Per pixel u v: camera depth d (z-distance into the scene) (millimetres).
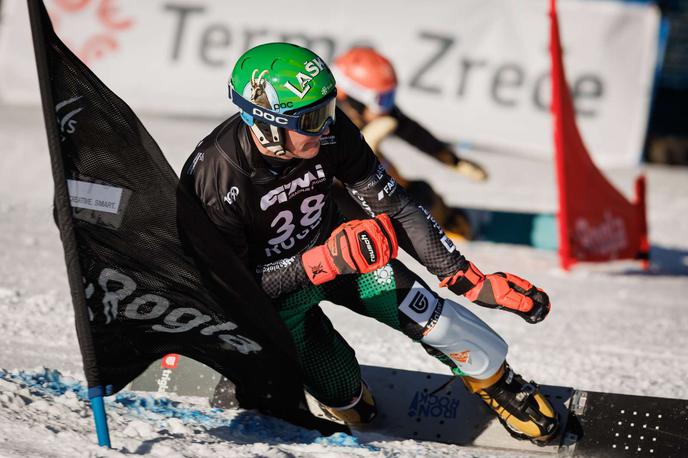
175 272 10320
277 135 10047
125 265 10117
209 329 10664
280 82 9906
